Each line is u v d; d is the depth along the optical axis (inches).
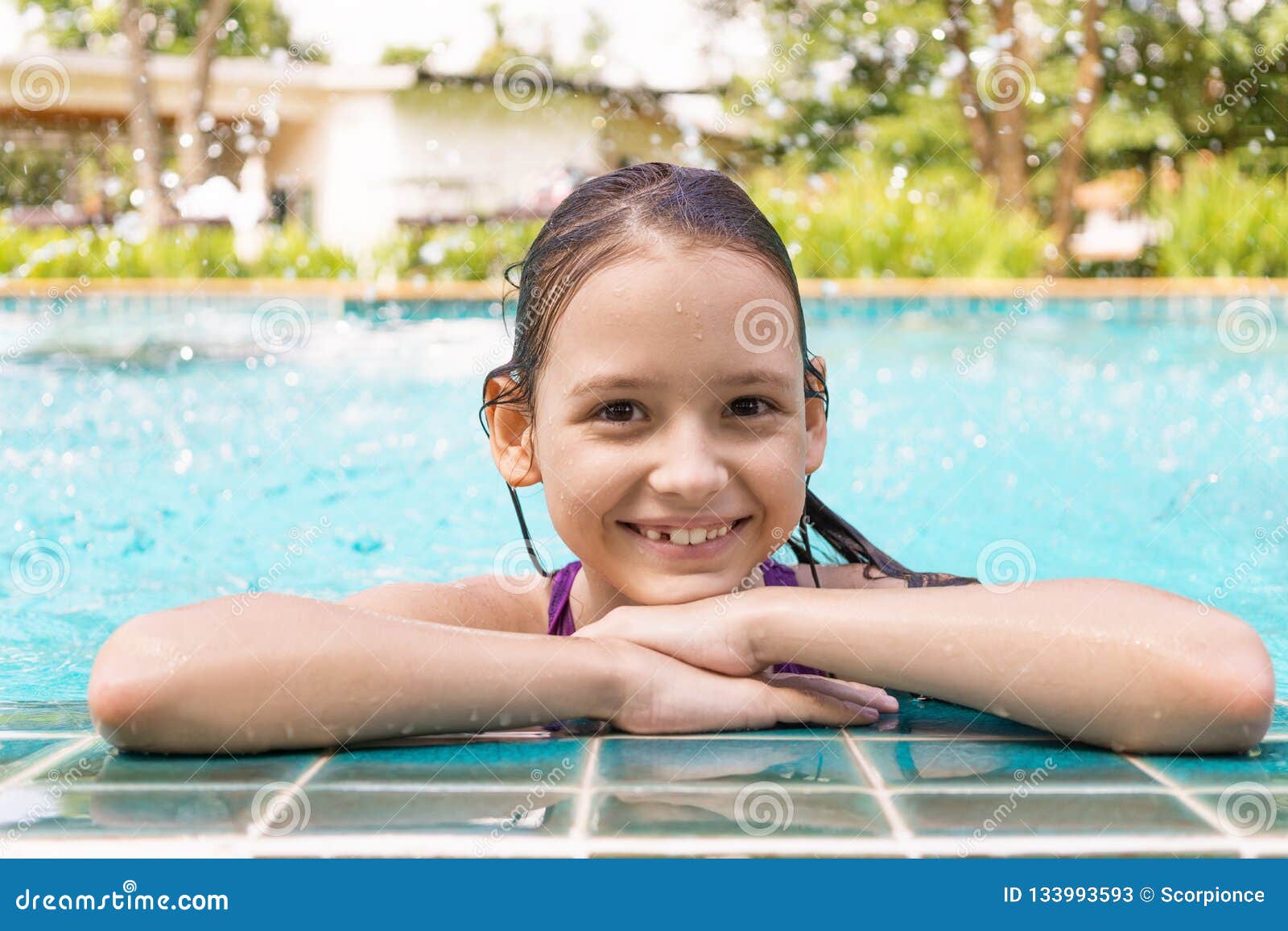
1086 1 488.4
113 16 611.8
